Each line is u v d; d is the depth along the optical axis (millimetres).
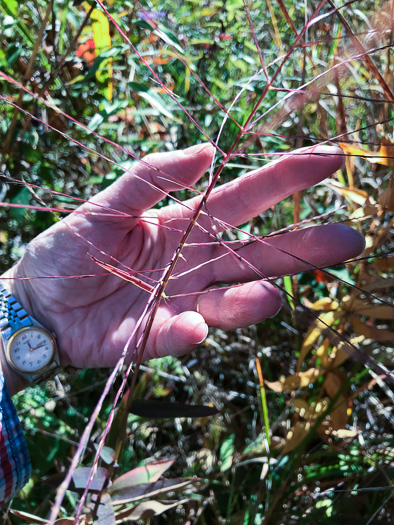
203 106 386
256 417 376
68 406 372
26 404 351
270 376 355
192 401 392
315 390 324
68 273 260
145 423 366
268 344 391
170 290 252
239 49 408
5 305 265
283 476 303
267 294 223
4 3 342
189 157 234
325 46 316
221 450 330
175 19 399
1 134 373
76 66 385
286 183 237
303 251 228
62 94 389
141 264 263
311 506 302
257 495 300
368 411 354
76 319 266
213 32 415
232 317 231
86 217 255
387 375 191
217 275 248
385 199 275
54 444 331
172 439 372
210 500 311
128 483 233
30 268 267
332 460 332
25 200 349
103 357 265
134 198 247
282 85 351
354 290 289
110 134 395
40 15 369
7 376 269
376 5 234
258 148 367
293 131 350
